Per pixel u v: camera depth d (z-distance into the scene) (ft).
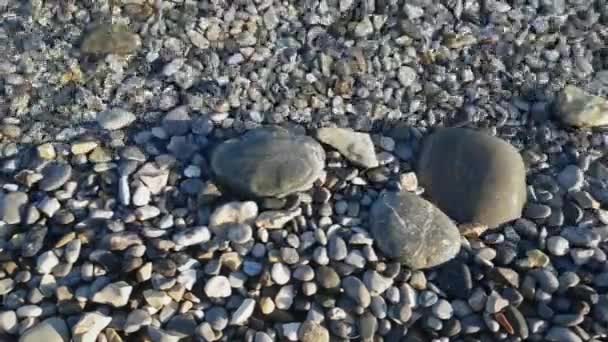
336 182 3.29
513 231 3.25
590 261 3.17
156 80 3.52
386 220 3.16
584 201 3.31
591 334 3.03
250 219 3.16
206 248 3.10
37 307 3.00
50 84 3.50
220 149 3.27
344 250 3.12
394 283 3.10
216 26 3.66
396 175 3.35
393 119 3.50
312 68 3.59
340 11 3.74
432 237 3.12
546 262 3.16
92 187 3.25
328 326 3.02
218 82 3.52
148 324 2.97
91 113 3.44
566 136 3.50
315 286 3.07
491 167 3.26
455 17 3.77
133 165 3.29
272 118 3.45
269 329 3.00
